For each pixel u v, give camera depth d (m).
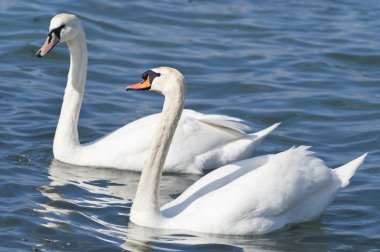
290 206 13.66
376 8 27.41
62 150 16.53
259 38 24.28
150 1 26.33
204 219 13.37
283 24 25.45
